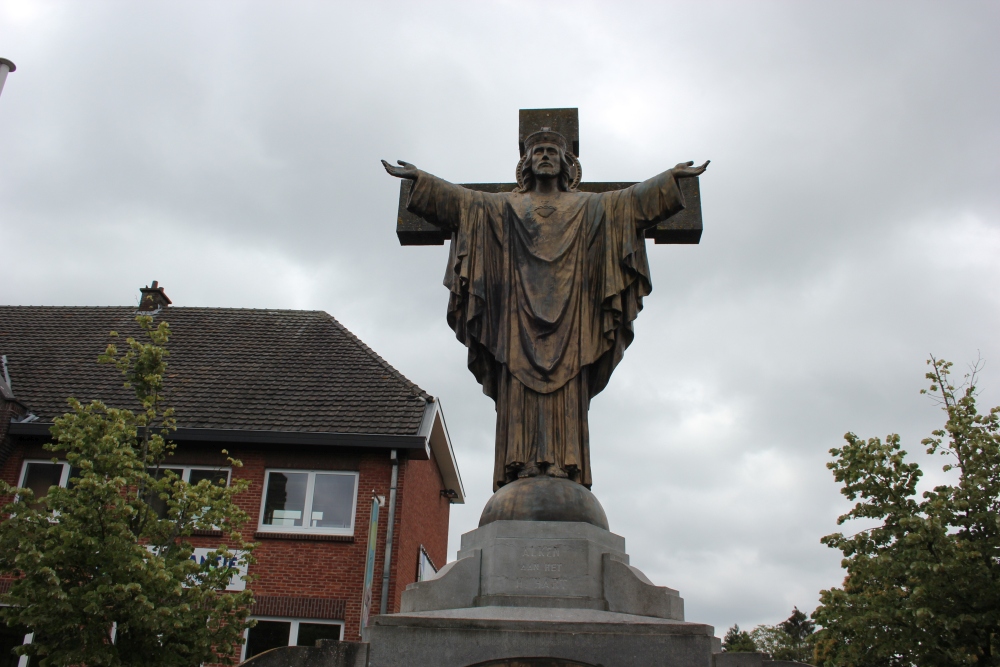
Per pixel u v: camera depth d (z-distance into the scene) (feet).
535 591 18.28
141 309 81.35
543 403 21.44
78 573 35.58
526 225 22.82
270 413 63.52
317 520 59.06
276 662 16.01
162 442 41.81
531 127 26.20
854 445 44.14
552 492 19.85
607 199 23.03
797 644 193.06
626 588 18.22
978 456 41.14
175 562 38.37
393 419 62.64
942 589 37.45
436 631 16.11
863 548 42.24
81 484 35.45
